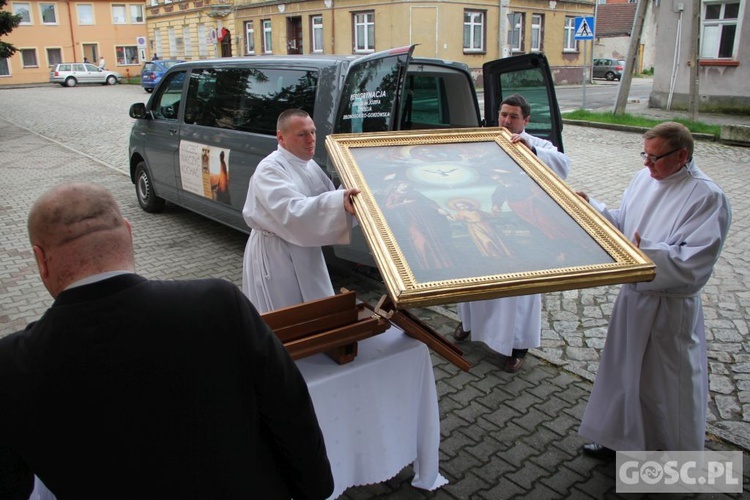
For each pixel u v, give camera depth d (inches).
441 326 172.7
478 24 1023.6
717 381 142.2
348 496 104.9
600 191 318.7
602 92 997.2
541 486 108.1
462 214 84.4
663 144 94.7
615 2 1839.3
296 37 1154.7
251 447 53.2
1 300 193.8
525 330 143.9
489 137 107.0
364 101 165.3
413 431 101.5
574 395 137.5
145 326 48.3
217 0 1262.3
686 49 665.0
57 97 1039.0
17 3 1563.7
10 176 386.3
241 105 210.7
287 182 99.4
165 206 300.7
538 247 78.9
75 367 46.7
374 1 987.9
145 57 1604.3
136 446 48.1
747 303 183.8
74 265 48.3
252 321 53.6
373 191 86.7
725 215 91.7
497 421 127.6
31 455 47.5
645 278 76.9
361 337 90.4
